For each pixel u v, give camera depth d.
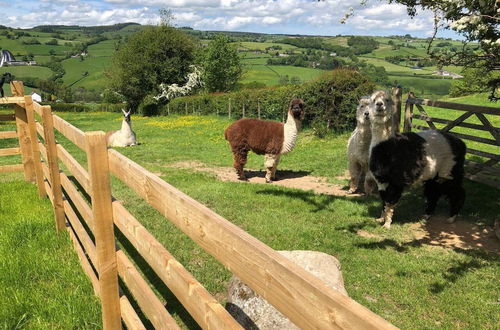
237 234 1.38
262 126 8.58
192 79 37.53
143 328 2.45
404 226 5.66
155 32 38.12
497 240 5.10
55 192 4.79
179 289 1.85
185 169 9.97
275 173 9.16
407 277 4.19
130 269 2.59
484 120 6.95
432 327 3.36
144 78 37.22
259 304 2.83
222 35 36.88
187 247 4.89
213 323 1.51
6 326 3.16
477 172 7.20
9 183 7.57
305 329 1.10
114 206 2.73
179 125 22.23
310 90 14.54
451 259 4.57
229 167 10.44
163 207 1.99
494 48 3.70
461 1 3.60
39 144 6.24
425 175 5.43
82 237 3.96
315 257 3.24
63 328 3.16
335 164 10.07
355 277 4.20
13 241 4.64
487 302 3.70
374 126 5.43
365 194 7.29
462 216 5.94
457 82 23.64
